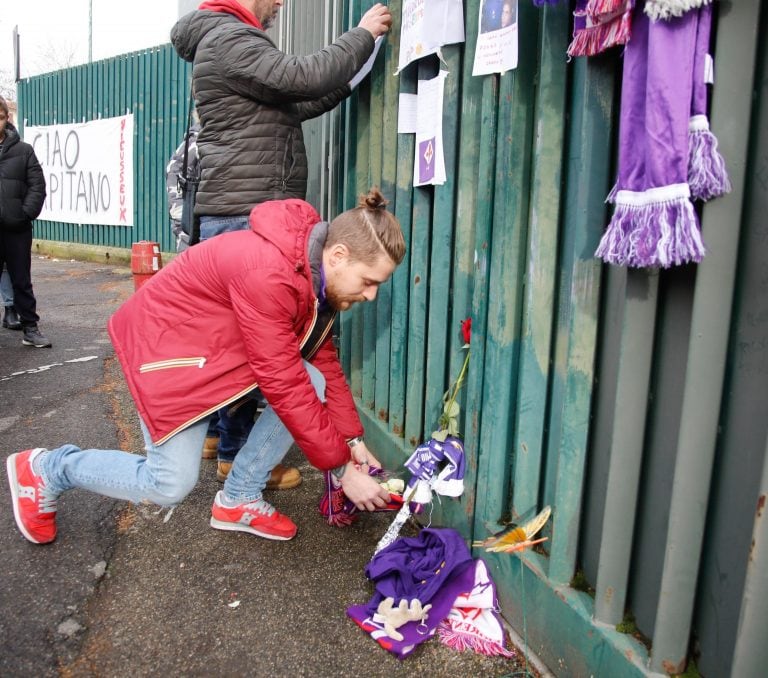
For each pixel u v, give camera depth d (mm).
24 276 5020
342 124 3227
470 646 1798
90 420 3527
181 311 1933
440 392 2287
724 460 1267
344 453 1951
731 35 1136
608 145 1479
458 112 2166
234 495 2309
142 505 2553
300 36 4012
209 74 2457
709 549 1312
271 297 1775
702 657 1333
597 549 1622
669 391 1388
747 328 1206
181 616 1914
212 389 1937
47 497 2184
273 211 1890
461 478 2088
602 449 1594
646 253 1197
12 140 4793
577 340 1553
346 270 1897
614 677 1438
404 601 1795
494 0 1777
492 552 1883
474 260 2041
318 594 2031
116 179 10148
